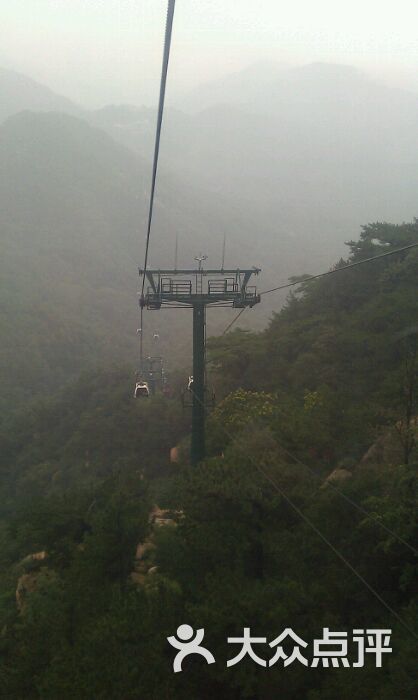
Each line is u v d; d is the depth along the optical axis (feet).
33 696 36.83
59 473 133.49
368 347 75.10
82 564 47.67
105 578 46.88
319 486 47.03
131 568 49.65
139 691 29.48
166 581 41.73
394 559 36.24
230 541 42.55
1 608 61.57
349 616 35.88
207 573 39.73
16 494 145.89
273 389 88.07
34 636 41.01
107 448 132.26
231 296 64.69
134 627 33.76
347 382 72.79
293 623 32.12
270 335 107.45
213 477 45.75
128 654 31.71
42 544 61.72
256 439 56.44
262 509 43.93
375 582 36.68
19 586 60.59
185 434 120.57
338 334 85.20
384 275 94.22
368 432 54.49
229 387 101.09
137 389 95.25
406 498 35.53
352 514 40.06
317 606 35.50
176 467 104.12
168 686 30.07
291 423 54.49
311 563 39.99
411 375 49.49
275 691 30.32
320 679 30.66
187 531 44.93
